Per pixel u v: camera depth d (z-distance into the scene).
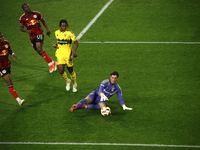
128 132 25.95
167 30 46.56
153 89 32.34
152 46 41.97
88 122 27.36
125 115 28.23
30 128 26.80
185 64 37.19
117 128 26.47
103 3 58.69
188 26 47.66
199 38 43.81
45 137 25.59
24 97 31.55
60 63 31.23
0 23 51.03
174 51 40.47
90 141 24.98
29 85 33.91
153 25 48.50
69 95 31.81
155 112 28.55
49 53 41.41
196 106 29.27
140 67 36.84
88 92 32.31
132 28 47.75
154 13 53.06
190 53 39.81
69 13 54.47
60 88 33.25
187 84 33.00
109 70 36.44
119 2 58.84
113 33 46.31
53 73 36.50
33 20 36.25
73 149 24.12
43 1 60.59
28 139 25.41
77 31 47.38
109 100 30.77
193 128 26.27
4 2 60.38
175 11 53.44
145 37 44.69
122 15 52.88
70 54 31.50
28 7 36.16
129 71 36.06
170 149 23.89
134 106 29.55
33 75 36.06
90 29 47.94
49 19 52.16
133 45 42.47
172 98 30.66
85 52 41.00
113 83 27.80
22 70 37.25
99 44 43.09
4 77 29.02
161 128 26.36
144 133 25.80
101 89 27.70
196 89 32.06
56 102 30.59
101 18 51.97
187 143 24.53
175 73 35.31
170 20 50.00
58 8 56.78
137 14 52.97
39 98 31.34
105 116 28.12
